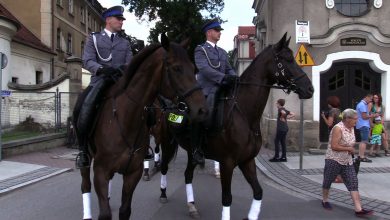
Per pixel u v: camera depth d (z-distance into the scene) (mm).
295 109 14578
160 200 7871
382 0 14555
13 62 21609
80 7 36312
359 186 9016
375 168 11141
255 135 5879
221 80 5941
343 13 14727
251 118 5871
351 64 14820
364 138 12211
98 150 4875
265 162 12406
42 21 27641
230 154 5711
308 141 14445
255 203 5879
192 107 4281
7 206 7680
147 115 4984
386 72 14367
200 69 6184
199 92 4344
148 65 4641
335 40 14414
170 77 4410
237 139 5652
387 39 14273
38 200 8133
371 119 13156
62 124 18109
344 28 14289
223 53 6520
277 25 15023
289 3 14711
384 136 13414
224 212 5777
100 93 5062
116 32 5656
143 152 4980
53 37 28391
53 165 12102
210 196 8438
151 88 4672
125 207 4910
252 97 5867
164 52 4492
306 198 8242
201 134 5938
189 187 7086
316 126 14414
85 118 5000
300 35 10672
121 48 5594
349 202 7797
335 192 8594
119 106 4824
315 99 14453
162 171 7715
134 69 4773
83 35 37156
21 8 27719
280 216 6977
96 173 4828
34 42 24922
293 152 14414
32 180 9836
